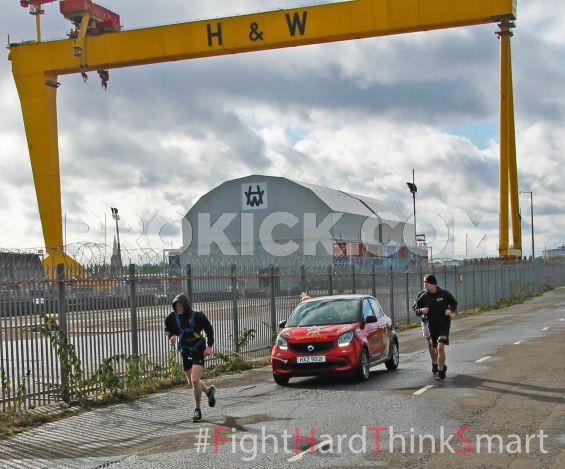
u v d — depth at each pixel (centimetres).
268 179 5050
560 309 3769
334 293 2478
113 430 1082
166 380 1532
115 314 1405
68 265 1316
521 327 2656
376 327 1581
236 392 1407
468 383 1344
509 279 4853
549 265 6931
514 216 5209
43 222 4441
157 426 1097
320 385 1448
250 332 1925
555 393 1201
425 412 1077
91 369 1330
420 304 1441
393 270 3092
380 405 1157
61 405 1259
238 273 1892
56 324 1258
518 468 755
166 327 1151
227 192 5141
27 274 1227
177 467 828
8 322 1166
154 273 1529
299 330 1498
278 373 1466
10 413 1149
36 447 989
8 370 1159
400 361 1823
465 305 3988
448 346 2066
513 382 1337
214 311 1764
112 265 1407
